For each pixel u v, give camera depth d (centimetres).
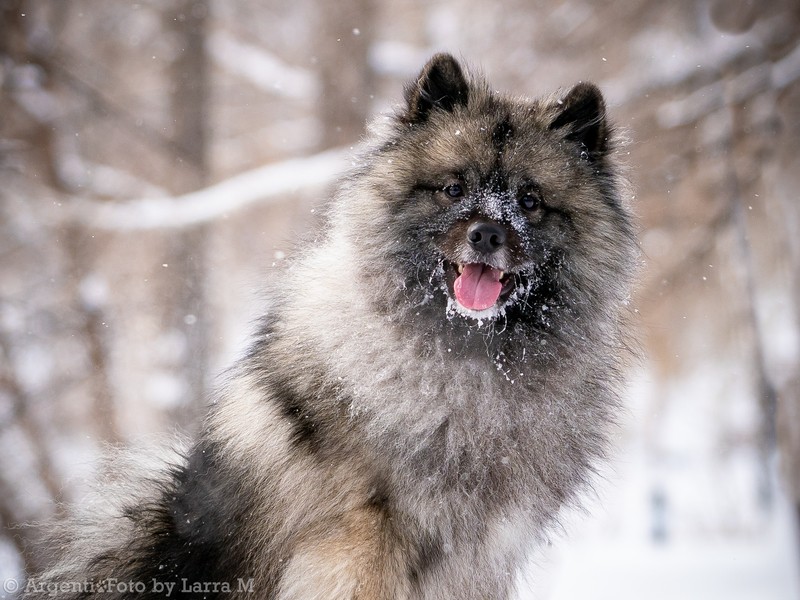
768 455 1314
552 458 454
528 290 475
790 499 1275
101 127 1731
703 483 2197
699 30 1522
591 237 499
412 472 422
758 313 1473
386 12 2178
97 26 1858
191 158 1445
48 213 1316
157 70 1955
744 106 1332
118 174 1789
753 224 1561
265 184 1254
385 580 412
